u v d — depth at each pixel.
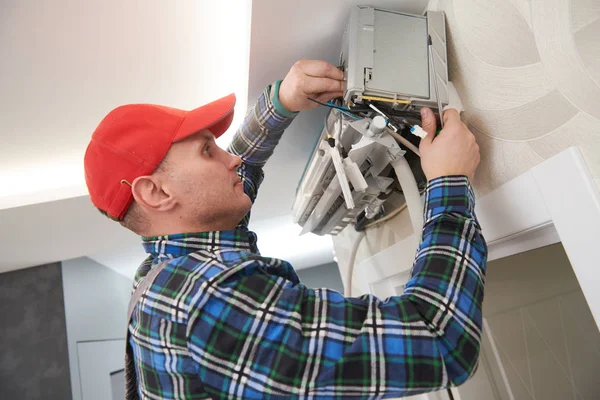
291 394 0.47
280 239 3.72
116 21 0.97
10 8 0.88
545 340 1.19
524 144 0.64
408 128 0.82
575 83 0.52
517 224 0.68
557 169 0.58
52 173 1.68
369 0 0.78
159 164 0.64
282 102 0.87
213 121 0.67
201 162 0.65
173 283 0.55
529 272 1.24
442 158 0.64
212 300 0.51
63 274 2.71
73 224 2.04
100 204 0.68
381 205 1.19
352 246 1.47
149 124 0.65
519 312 1.19
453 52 0.78
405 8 0.84
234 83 1.24
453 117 0.69
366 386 0.48
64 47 1.02
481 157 0.76
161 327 0.54
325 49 0.91
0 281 2.71
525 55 0.60
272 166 1.59
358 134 0.83
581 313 1.24
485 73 0.70
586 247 0.55
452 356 0.50
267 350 0.49
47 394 2.51
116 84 1.19
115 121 0.67
